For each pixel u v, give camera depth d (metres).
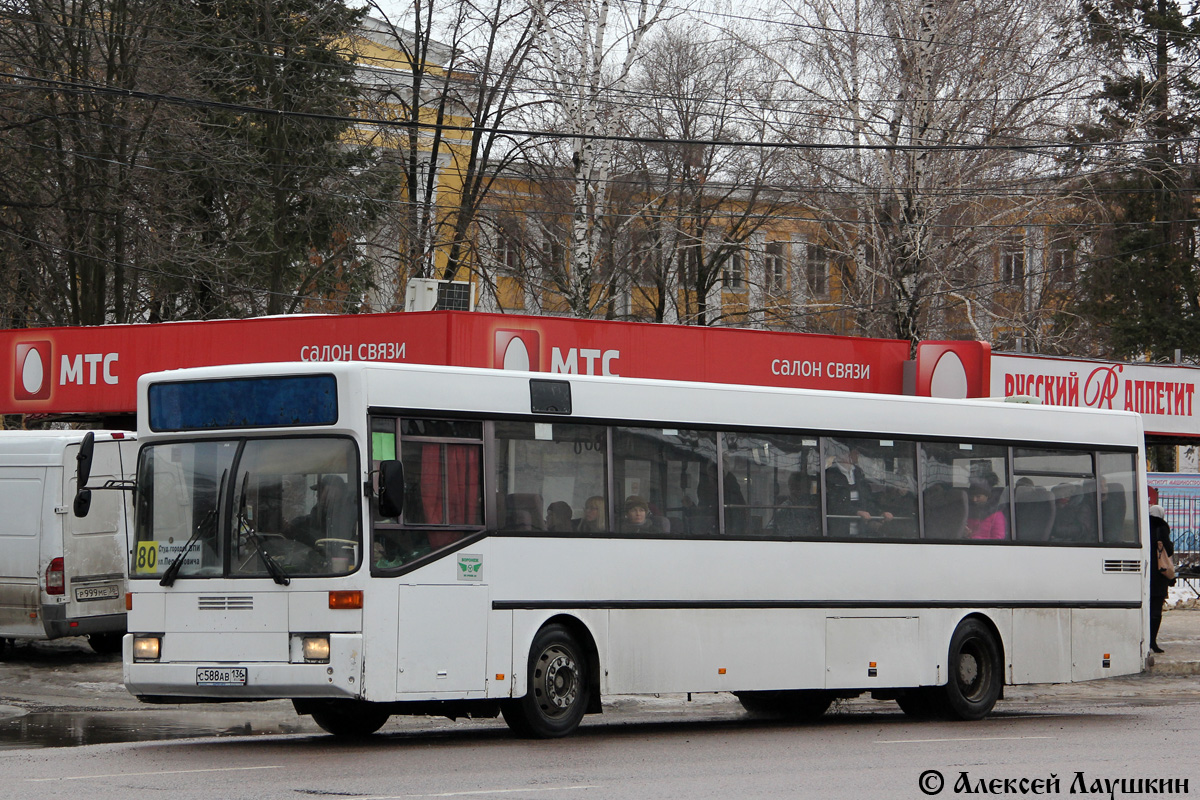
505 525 15.33
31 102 37.25
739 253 53.69
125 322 42.59
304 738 16.14
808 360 31.73
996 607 19.42
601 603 15.95
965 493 19.34
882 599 18.30
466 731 17.28
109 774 12.27
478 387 15.33
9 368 31.95
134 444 25.28
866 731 17.31
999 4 37.78
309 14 45.22
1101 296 56.22
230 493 14.59
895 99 38.09
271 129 44.41
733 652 16.92
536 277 47.59
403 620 14.30
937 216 37.88
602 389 16.33
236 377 14.80
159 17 40.09
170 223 41.41
